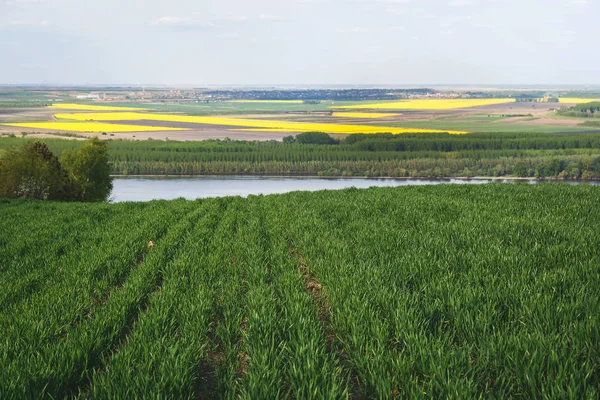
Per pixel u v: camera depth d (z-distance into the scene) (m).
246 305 8.16
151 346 6.25
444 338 6.05
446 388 4.96
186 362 5.81
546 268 8.88
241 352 6.79
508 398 4.92
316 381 5.32
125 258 12.25
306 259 11.39
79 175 60.25
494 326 6.26
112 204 28.47
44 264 12.32
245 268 11.11
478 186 24.06
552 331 5.88
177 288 9.16
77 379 5.87
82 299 8.85
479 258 9.68
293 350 6.32
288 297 8.23
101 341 6.69
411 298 7.62
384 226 14.10
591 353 5.36
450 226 13.33
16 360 5.89
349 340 6.62
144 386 5.23
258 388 5.25
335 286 8.66
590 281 7.74
